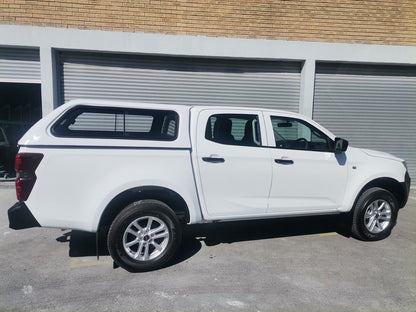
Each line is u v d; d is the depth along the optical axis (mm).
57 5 6688
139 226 3303
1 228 4562
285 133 4016
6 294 2865
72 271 3334
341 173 4102
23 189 2963
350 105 7902
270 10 7277
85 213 3111
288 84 7781
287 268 3467
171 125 3674
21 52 6859
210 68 7531
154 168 3299
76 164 3059
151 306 2719
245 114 3852
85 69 7141
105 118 3557
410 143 8109
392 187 4574
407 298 2896
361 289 3041
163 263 3398
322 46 7410
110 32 6852
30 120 7988
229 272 3357
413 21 7582
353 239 4371
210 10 7137
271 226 4898
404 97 7988
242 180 3695
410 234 4590
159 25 7039
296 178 3914
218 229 4727
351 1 7410
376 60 7535
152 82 7395
